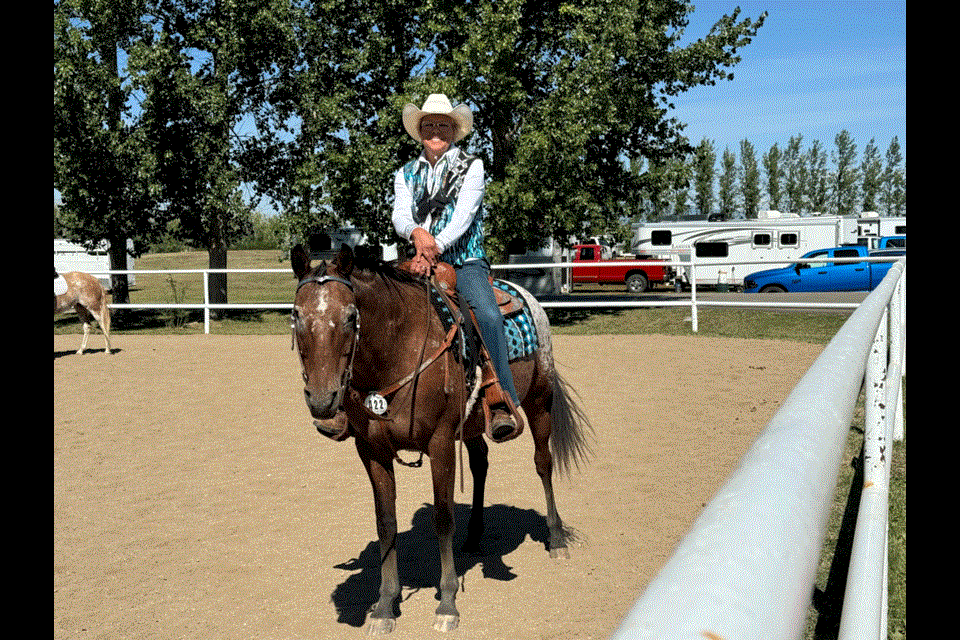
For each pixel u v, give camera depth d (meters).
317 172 18.50
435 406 3.71
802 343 12.79
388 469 3.92
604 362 11.74
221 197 19.64
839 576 3.75
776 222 28.61
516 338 4.38
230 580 4.50
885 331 2.87
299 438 7.87
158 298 27.91
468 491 6.10
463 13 17.09
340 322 3.17
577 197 17.23
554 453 4.86
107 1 18.52
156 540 5.14
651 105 18.80
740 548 0.41
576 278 30.28
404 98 16.78
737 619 0.33
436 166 4.27
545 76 19.12
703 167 63.75
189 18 20.52
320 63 19.17
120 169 18.81
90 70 18.36
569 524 5.21
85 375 11.62
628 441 7.21
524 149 16.58
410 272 3.88
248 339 15.92
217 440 7.85
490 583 4.36
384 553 3.91
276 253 64.81
